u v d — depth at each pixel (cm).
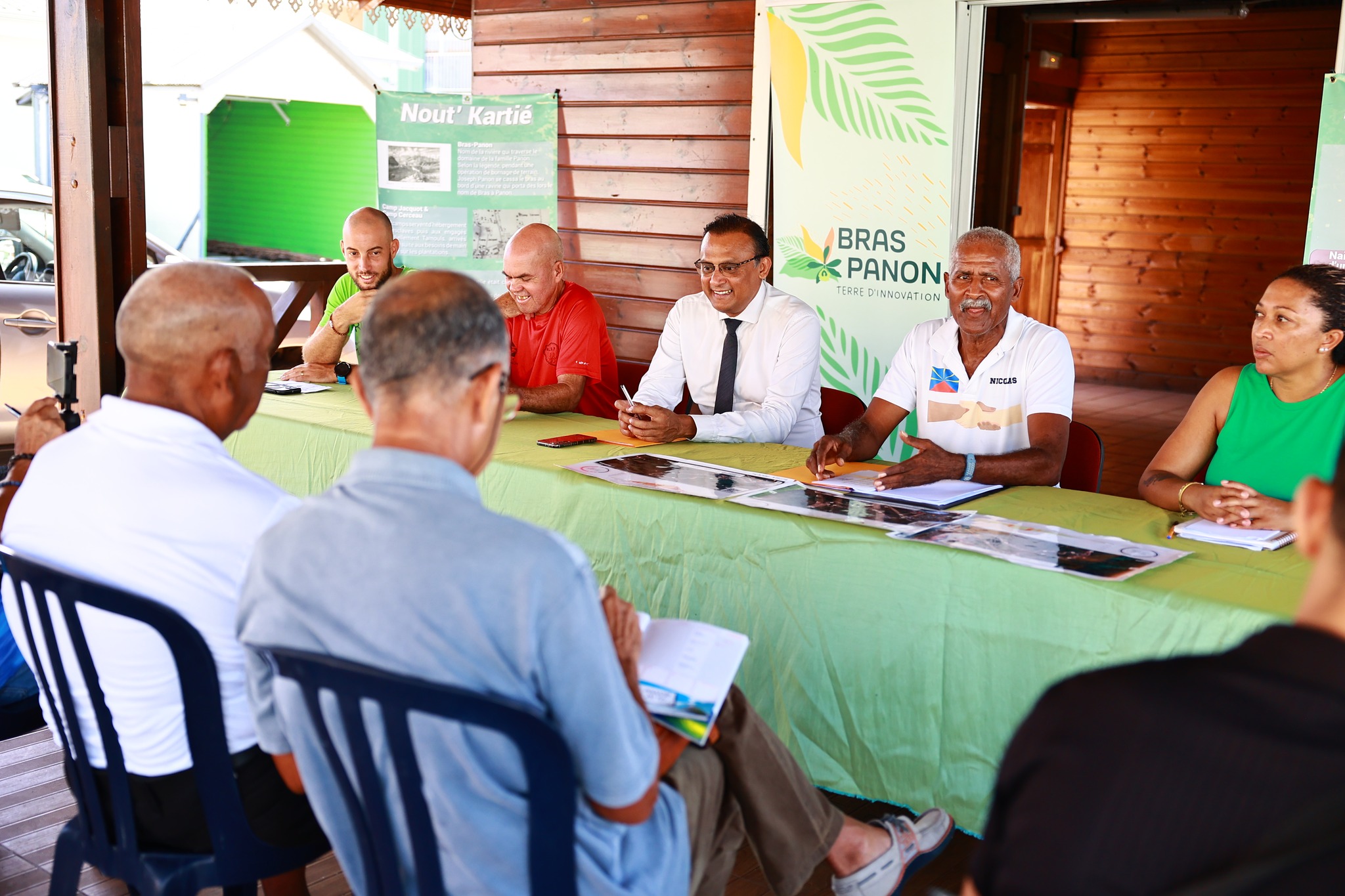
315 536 118
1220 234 878
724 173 514
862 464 261
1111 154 912
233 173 1371
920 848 186
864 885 178
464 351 120
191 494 142
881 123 459
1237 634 162
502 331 125
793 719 212
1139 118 895
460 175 561
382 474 119
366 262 346
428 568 113
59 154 328
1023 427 281
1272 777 72
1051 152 926
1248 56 841
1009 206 655
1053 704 81
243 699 150
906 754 199
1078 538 198
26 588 150
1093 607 175
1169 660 81
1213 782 73
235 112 1347
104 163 322
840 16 461
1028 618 182
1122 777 75
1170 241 900
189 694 143
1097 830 75
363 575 115
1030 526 206
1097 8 628
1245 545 194
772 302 323
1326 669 73
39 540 146
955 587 189
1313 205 393
